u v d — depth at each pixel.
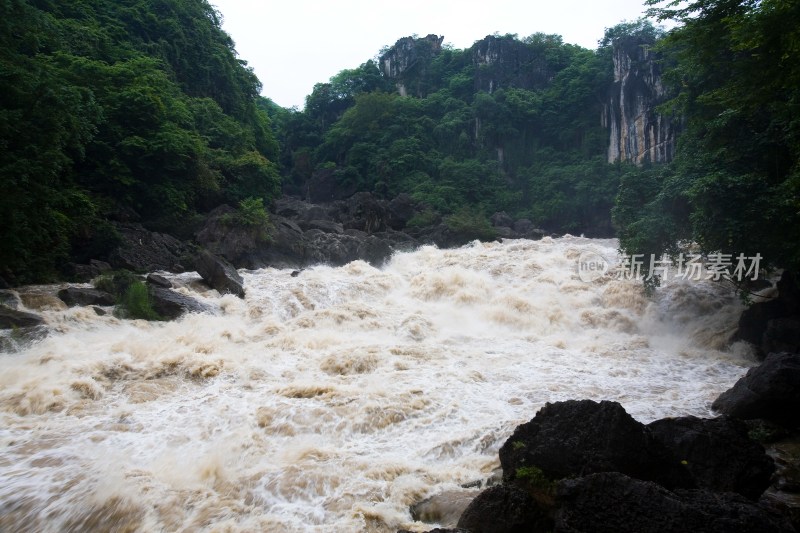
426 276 22.28
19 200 17.09
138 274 21.84
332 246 28.36
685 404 10.81
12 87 17.84
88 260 22.27
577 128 55.88
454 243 35.81
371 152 57.19
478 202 50.50
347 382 11.90
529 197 52.34
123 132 27.05
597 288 20.67
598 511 5.20
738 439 6.83
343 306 18.38
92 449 8.45
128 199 26.45
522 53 63.84
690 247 18.27
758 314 14.98
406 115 59.91
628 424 6.15
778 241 13.72
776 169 14.59
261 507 6.89
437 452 8.60
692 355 14.80
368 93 63.72
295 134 66.19
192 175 29.91
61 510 6.68
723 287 18.80
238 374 12.16
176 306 17.09
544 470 6.29
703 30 12.30
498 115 57.59
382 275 23.14
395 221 42.38
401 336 16.33
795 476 7.77
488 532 5.77
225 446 8.64
